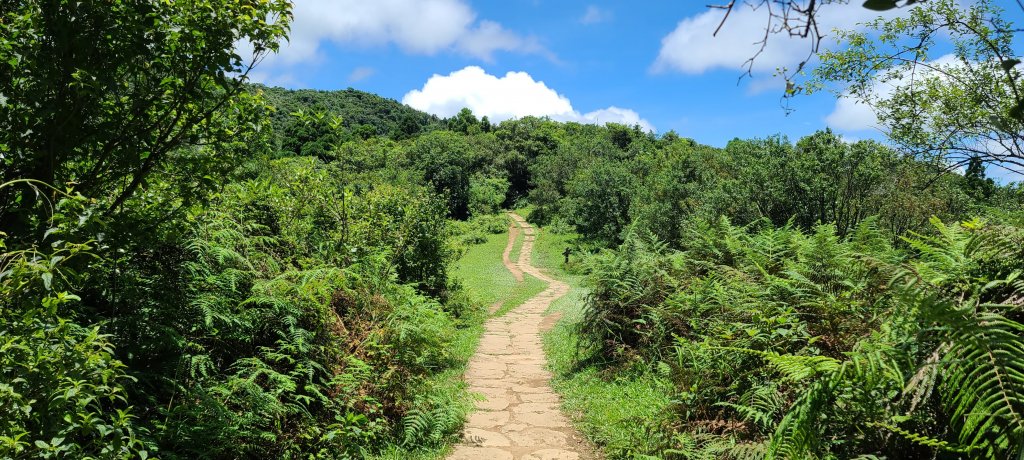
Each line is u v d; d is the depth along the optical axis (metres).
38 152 2.77
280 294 4.86
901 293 2.54
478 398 6.22
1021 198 9.62
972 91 6.89
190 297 4.02
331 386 4.90
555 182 65.62
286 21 3.44
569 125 109.69
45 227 2.84
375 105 131.88
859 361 2.58
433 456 4.93
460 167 69.12
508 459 4.95
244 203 5.79
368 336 5.38
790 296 4.57
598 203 40.31
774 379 3.95
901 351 2.63
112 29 2.90
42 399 2.25
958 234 3.14
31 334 2.23
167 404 3.64
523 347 10.41
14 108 2.76
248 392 3.96
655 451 4.45
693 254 8.39
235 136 3.80
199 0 3.13
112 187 3.40
